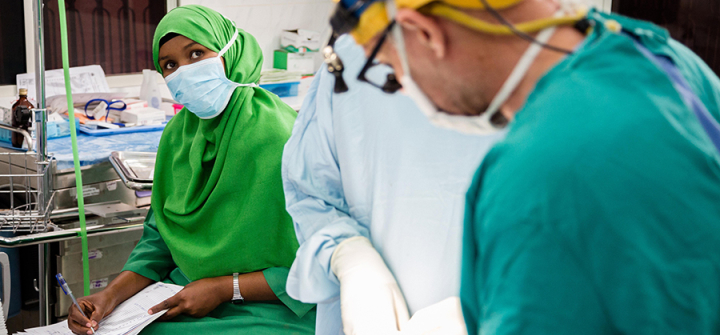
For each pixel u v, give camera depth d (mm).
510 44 529
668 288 454
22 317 2076
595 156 458
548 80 514
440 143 862
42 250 1682
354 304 877
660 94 488
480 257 540
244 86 1657
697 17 2715
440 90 580
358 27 599
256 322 1457
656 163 454
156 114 2512
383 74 918
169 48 1564
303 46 3256
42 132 1568
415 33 568
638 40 601
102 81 2635
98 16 2764
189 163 1699
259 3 3158
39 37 1518
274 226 1533
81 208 1552
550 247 473
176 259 1635
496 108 557
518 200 487
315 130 1083
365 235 1005
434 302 906
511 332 491
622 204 451
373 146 943
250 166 1575
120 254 2014
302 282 1007
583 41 529
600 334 477
